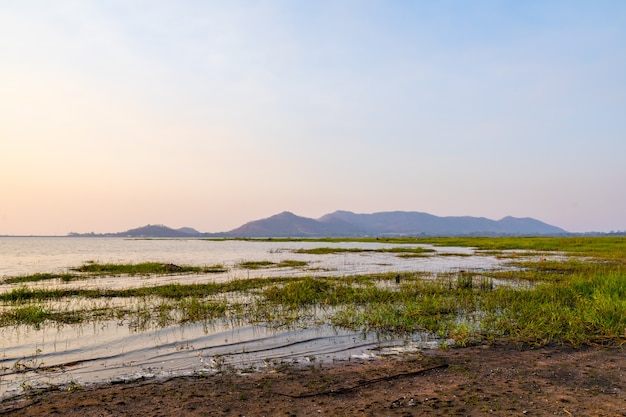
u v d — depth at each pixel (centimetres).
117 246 10650
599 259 3838
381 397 739
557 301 1573
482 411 669
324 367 926
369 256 4894
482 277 2538
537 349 1051
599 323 1229
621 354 998
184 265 3709
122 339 1190
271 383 820
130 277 2769
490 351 1038
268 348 1092
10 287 2308
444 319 1391
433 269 3183
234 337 1209
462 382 814
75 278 2714
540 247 5991
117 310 1619
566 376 843
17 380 852
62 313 1560
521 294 1755
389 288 2092
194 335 1234
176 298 1892
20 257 5606
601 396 731
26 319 1439
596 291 1638
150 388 798
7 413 684
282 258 4756
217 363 965
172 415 671
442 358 982
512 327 1243
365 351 1056
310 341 1160
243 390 783
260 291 2094
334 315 1499
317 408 693
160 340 1179
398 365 930
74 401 734
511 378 834
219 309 1594
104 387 808
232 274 2933
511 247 6253
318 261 4109
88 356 1027
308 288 1961
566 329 1216
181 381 840
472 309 1544
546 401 709
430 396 740
